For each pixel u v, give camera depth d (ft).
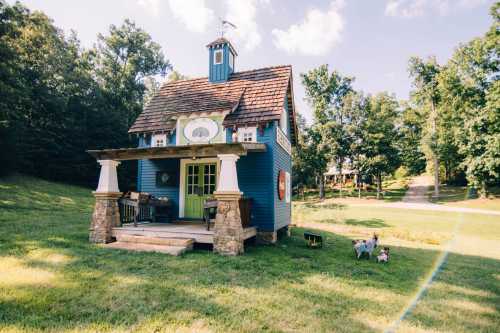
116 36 114.93
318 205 96.48
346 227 53.47
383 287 17.38
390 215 70.85
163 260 20.70
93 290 14.69
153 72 126.00
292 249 28.27
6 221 34.37
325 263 22.85
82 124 97.91
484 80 87.56
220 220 23.93
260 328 11.34
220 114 33.65
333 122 125.29
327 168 130.93
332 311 13.33
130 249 23.76
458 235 45.16
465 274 21.61
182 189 34.60
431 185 134.72
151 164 36.37
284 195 36.32
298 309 13.35
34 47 86.12
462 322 12.92
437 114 113.39
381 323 12.39
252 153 31.76
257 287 15.97
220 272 18.37
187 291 14.93
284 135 37.65
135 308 12.80
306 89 137.59
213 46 40.24
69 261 19.65
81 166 91.71
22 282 15.39
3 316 11.74
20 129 76.69
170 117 35.70
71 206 56.70
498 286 18.71
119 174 99.09
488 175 83.51
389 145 122.52
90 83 104.37
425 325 12.41
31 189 63.93
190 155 25.86
